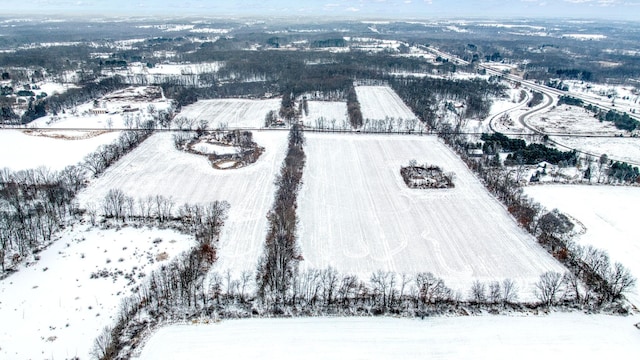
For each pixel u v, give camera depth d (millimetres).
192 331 92062
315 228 134375
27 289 104375
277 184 163375
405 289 106688
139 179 167000
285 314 97688
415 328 95000
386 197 156875
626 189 171500
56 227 130250
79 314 96812
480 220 141750
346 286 105562
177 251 121062
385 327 95000
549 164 195125
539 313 100688
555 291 105562
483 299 103125
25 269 111688
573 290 108562
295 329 93688
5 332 90938
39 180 158000
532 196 161625
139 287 105750
